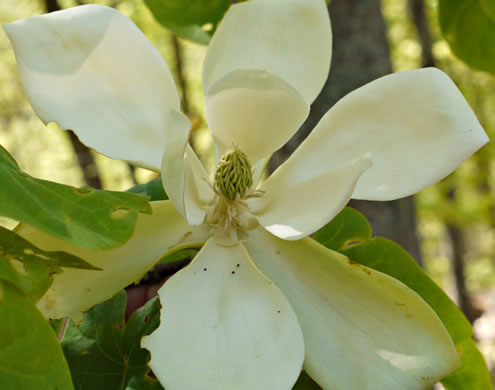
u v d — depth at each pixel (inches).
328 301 21.0
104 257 20.7
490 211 100.7
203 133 70.2
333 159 21.6
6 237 19.0
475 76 86.5
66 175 103.1
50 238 20.3
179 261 24.5
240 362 19.8
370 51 33.7
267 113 21.3
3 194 18.7
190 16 27.6
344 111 21.5
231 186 21.5
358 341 20.6
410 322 20.6
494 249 158.1
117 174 93.9
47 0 54.4
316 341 20.6
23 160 100.8
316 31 22.0
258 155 22.0
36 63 20.5
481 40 28.1
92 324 21.8
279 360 19.9
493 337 88.5
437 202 95.0
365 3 33.8
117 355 21.5
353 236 24.0
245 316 20.3
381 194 21.0
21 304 18.1
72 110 20.7
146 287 24.6
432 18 64.4
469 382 23.4
